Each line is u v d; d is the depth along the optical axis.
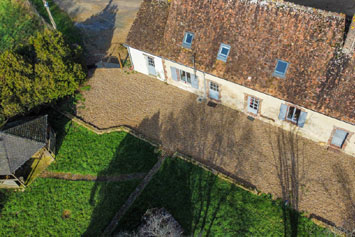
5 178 23.28
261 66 22.75
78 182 23.59
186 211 21.30
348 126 21.02
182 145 24.70
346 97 20.42
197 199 21.70
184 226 20.70
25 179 24.14
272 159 23.20
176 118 26.47
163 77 28.92
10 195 23.42
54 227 21.66
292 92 21.92
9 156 22.39
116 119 26.98
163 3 26.52
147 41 27.14
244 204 21.17
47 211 22.42
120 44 33.75
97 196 22.72
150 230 19.42
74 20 37.22
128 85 29.52
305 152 23.33
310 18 21.09
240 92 24.50
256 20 22.69
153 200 22.02
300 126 23.52
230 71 23.77
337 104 20.69
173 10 25.70
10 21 38.28
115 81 29.98
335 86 20.66
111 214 21.75
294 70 21.75
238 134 24.88
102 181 23.44
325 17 20.70
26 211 22.55
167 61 26.73
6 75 24.88
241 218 20.61
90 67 31.48
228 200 21.42
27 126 23.77
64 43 27.59
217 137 24.89
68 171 24.31
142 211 21.62
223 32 23.83
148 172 23.44
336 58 20.50
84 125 26.75
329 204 20.72
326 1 35.75
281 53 22.06
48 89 25.92
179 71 27.08
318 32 20.92
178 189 22.31
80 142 25.84
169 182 22.72
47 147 24.38
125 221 21.33
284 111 23.42
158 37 26.66
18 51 27.55
